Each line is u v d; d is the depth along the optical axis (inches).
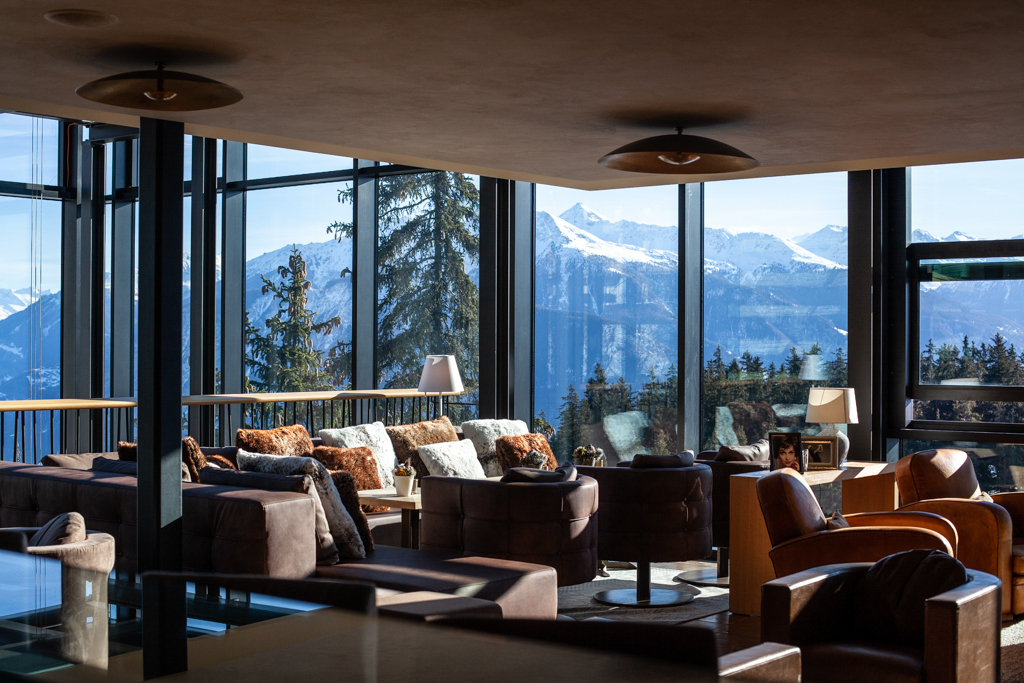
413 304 366.6
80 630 67.2
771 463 246.1
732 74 153.3
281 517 155.3
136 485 177.2
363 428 276.8
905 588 135.0
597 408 339.0
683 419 319.0
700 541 232.5
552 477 205.0
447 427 295.7
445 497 207.6
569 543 200.7
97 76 156.9
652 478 227.9
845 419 261.7
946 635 121.7
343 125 191.8
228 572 156.6
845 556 176.2
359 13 124.6
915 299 301.0
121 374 433.1
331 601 64.9
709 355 320.2
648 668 59.6
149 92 144.0
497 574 164.1
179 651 61.7
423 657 59.0
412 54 142.9
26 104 175.0
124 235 434.6
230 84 159.8
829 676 128.7
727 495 251.4
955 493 236.8
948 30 130.3
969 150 213.6
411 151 220.1
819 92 163.9
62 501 186.9
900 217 297.1
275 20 127.5
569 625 61.5
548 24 129.0
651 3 120.6
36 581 82.7
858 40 135.0
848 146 209.5
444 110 179.0
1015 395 286.4
